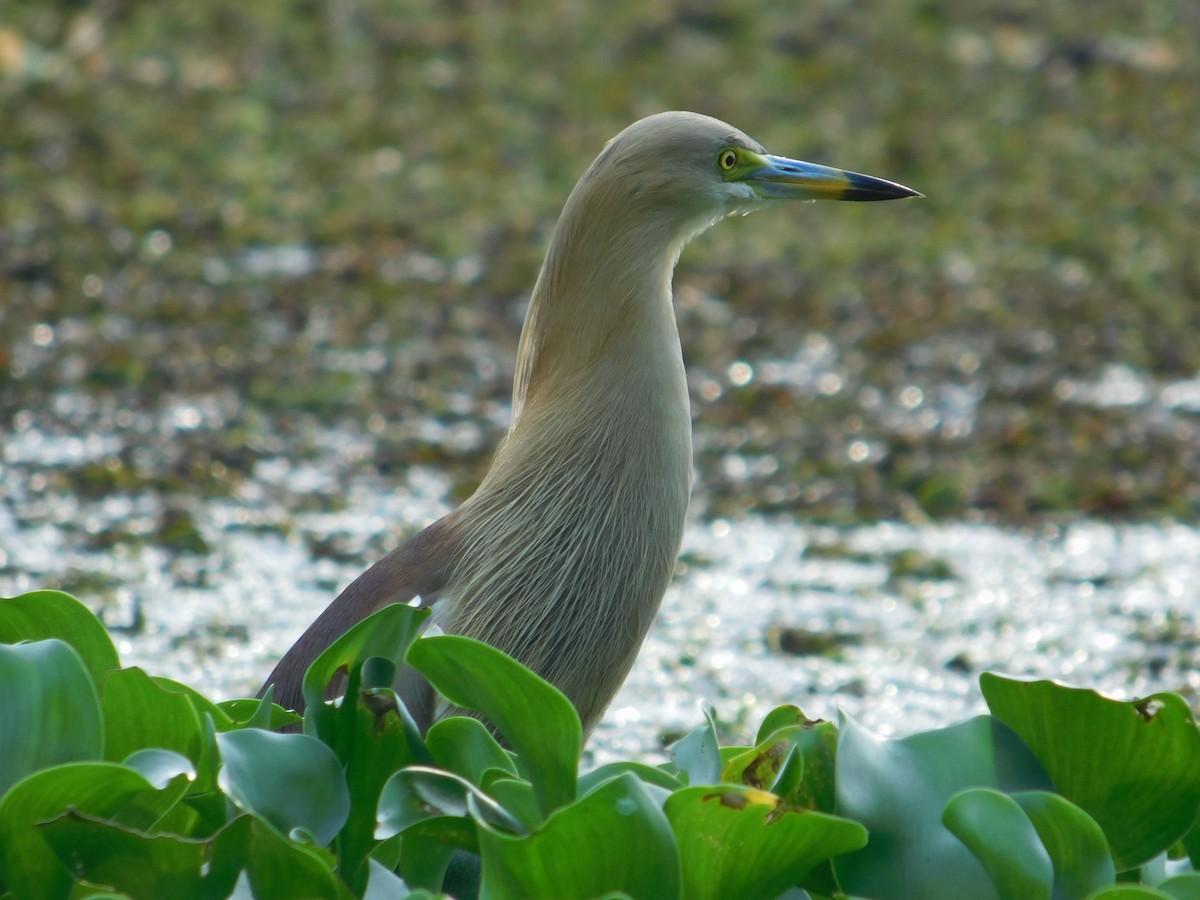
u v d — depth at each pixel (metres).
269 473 13.01
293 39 24.33
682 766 4.66
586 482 6.36
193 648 9.66
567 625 6.33
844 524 12.59
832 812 4.46
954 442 14.27
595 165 6.61
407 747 4.48
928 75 24.75
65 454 12.92
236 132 21.28
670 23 25.97
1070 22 26.83
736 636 10.42
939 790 4.39
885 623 10.71
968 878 4.24
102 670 4.87
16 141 20.05
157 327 15.81
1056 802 4.18
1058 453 14.05
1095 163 22.22
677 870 3.85
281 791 4.19
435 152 21.42
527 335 6.83
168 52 23.30
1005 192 21.16
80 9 24.00
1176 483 13.53
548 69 24.20
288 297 16.95
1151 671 9.95
